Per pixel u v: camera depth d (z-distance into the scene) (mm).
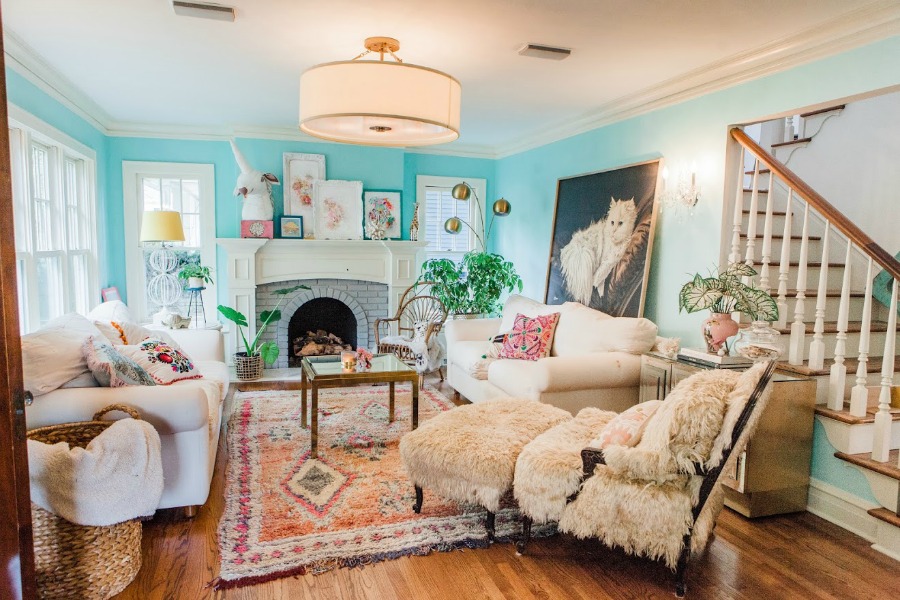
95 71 3961
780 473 2885
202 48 3465
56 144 4238
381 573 2301
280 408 4516
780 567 2412
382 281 6297
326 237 6031
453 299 6070
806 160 4469
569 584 2264
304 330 6508
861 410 2816
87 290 5094
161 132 5789
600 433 2459
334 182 6039
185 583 2199
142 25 3102
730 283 3100
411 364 5203
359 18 2949
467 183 6883
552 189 5707
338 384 3482
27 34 3248
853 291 4023
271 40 3312
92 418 2406
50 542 1980
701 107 3818
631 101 4430
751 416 2143
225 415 4316
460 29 3090
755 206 3438
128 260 5840
